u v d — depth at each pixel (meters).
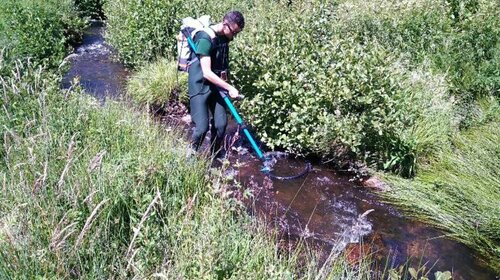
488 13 7.94
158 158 4.34
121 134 4.89
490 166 5.41
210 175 4.59
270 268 3.23
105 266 3.08
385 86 5.87
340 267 3.73
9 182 3.86
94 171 3.71
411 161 5.80
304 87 6.15
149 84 7.83
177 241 3.38
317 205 5.26
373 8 8.52
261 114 6.32
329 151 6.12
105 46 11.11
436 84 6.74
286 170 5.94
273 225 4.75
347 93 5.71
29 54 7.97
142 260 3.13
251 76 6.38
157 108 7.68
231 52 6.59
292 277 3.37
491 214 4.79
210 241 3.24
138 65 9.12
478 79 7.04
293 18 6.96
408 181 5.63
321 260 4.17
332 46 6.35
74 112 5.11
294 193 5.47
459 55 7.50
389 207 5.26
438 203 5.21
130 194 3.62
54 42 8.73
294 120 6.01
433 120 6.23
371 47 6.71
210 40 5.14
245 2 10.09
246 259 3.46
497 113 6.42
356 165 6.01
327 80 5.98
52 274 2.86
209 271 2.94
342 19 8.23
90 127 4.82
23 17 8.99
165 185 4.08
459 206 5.08
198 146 5.64
